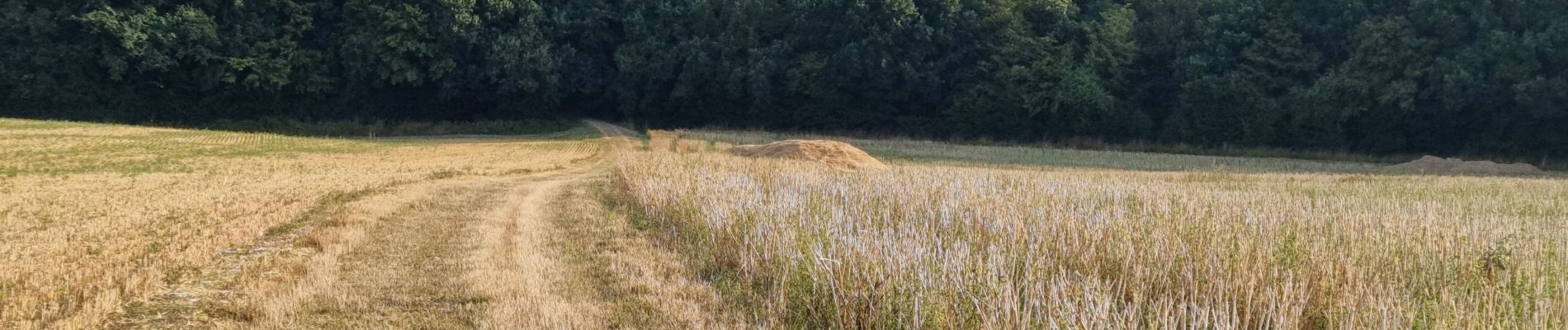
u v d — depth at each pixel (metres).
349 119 52.94
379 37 50.81
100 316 7.09
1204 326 5.91
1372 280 7.41
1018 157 39.81
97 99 47.31
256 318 7.26
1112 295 7.07
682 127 59.06
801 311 7.30
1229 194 17.33
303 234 11.57
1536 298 6.82
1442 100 43.12
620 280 8.64
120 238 10.66
